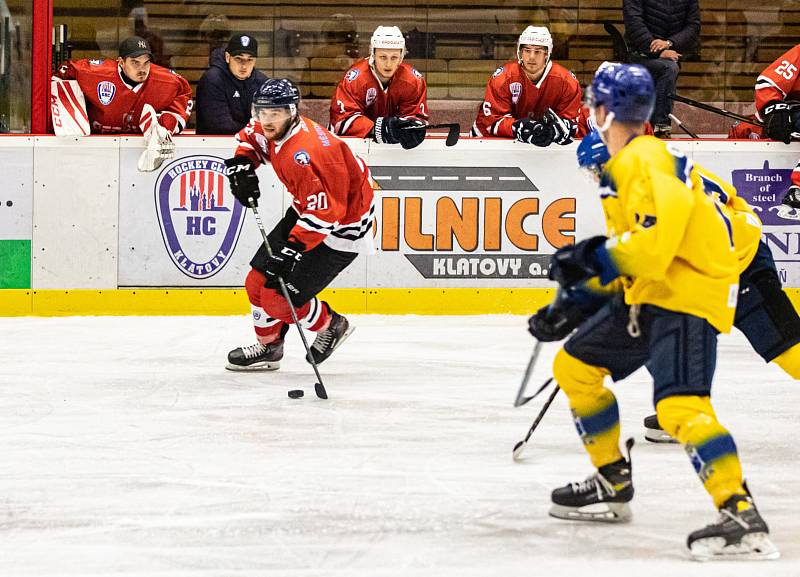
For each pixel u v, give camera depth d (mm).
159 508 11055
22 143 24781
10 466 12672
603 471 10539
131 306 25172
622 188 9422
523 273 25812
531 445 13828
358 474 12391
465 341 22062
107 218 25016
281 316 18375
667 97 26531
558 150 25641
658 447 13984
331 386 17594
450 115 28453
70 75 25078
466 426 14867
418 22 28047
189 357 20141
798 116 25484
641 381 18281
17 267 24922
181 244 25172
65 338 22078
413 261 25578
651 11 26641
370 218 18344
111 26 26844
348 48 27922
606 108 9836
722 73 28938
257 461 12953
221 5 27359
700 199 9602
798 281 26109
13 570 9234
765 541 9398
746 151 25969
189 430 14539
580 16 28453
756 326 13305
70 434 14266
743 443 14078
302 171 17266
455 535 10219
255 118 18578
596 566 9336
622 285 10023
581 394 10398
